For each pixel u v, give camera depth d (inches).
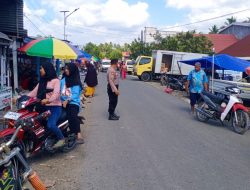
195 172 252.2
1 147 163.8
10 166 163.9
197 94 506.9
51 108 264.7
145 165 264.7
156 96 797.2
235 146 338.0
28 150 247.3
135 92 872.9
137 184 225.3
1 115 311.3
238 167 268.1
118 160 275.3
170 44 1729.8
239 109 407.8
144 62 1371.8
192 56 1283.2
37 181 175.9
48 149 263.7
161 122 450.6
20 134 210.2
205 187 223.5
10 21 650.2
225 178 241.6
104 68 2137.1
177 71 1283.2
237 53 1031.0
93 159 276.8
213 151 313.9
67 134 293.1
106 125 414.6
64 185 221.3
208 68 618.2
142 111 540.7
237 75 848.9
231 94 445.4
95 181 229.1
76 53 501.0
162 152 303.0
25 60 757.9
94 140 338.3
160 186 222.7
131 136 360.8
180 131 398.3
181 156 292.8
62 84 296.7
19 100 264.8
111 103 449.1
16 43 639.1
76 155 287.0
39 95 262.4
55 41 475.5
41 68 263.3
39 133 250.4
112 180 231.5
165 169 256.8
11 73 680.4
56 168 254.2
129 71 1860.2
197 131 403.5
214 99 448.8
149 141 342.0
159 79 1390.3
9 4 645.9
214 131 409.1
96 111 526.3
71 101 296.0
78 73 302.8
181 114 526.9
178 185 225.5
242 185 229.0
